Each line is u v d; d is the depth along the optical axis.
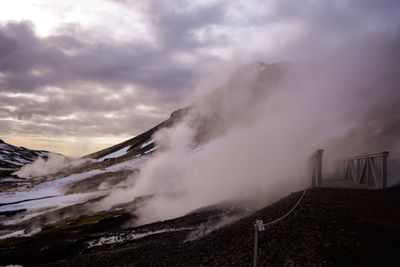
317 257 14.27
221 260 17.75
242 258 16.53
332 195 21.50
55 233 56.84
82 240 44.78
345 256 13.99
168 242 30.14
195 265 18.72
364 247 14.41
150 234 37.97
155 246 29.77
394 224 16.11
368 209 18.27
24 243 52.59
